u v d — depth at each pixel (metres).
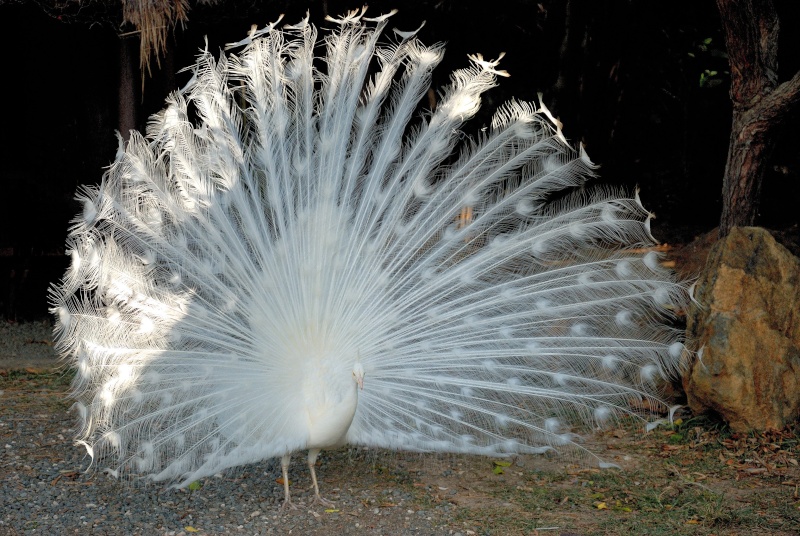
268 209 7.05
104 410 6.40
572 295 7.66
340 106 7.34
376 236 7.29
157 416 6.46
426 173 7.54
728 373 8.13
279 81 7.24
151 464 6.40
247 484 7.22
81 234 6.62
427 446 7.09
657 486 7.22
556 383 7.55
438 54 7.62
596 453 8.06
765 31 9.48
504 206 7.65
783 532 6.19
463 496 7.05
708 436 8.28
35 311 14.12
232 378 6.58
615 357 7.57
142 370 6.45
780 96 9.30
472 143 7.68
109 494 6.84
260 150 7.11
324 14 12.77
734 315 8.32
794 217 17.25
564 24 15.73
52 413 9.16
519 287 7.59
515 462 7.89
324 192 7.10
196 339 6.70
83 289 6.63
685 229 17.92
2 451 7.82
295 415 6.45
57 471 7.31
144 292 6.63
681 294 7.59
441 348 7.27
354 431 6.78
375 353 7.04
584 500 6.93
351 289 6.95
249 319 6.69
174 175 7.04
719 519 6.43
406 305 7.23
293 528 6.30
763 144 9.70
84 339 6.35
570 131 16.09
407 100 7.54
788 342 8.44
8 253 13.82
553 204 7.71
